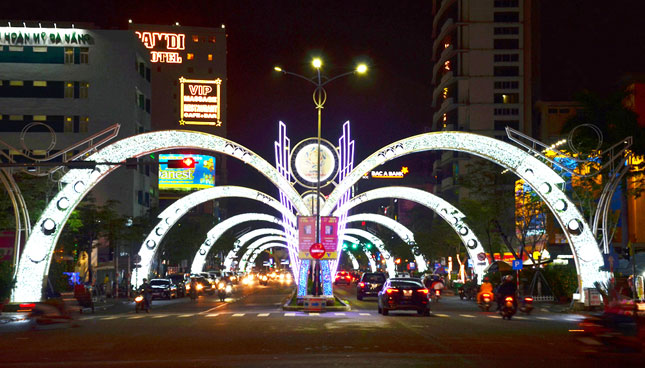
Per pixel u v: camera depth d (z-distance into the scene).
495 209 56.44
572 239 37.62
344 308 38.50
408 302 31.73
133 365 14.90
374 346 18.23
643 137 43.34
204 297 64.25
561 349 17.61
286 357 15.89
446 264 93.62
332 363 14.66
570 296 45.56
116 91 76.50
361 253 153.50
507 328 24.58
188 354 16.81
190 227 91.12
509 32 104.06
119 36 77.06
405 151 42.00
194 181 140.38
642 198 60.50
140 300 37.75
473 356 15.98
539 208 51.56
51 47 76.00
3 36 75.19
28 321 33.06
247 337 21.19
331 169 52.12
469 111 103.94
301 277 44.19
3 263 41.97
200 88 154.12
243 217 91.38
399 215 149.12
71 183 39.94
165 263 89.19
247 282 113.88
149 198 86.31
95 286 48.50
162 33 153.50
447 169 109.62
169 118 152.75
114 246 59.78
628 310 16.86
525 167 38.72
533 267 49.22
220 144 42.78
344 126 52.50
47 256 39.88
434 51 116.56
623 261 39.66
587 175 37.75
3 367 14.90
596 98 44.06
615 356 16.11
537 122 97.44
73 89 76.00
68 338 21.92
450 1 105.69
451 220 60.81
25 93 75.12
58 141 74.88
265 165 44.00
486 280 45.00
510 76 103.69
